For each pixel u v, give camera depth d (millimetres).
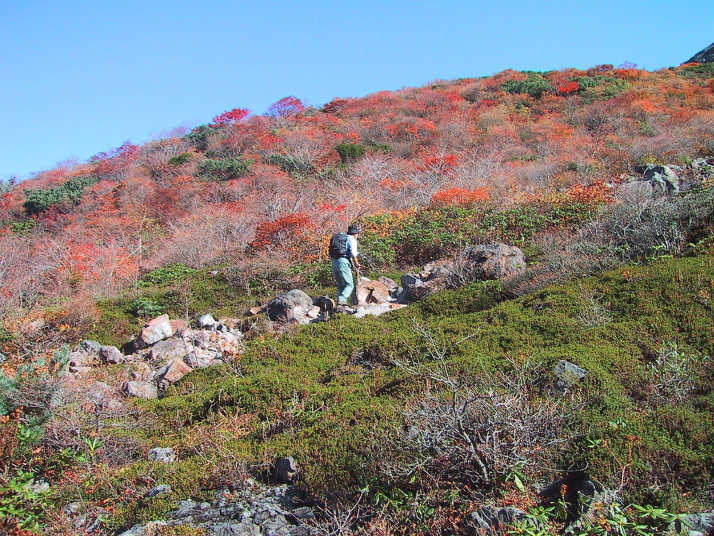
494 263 9789
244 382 7277
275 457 5117
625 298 6930
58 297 13391
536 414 4438
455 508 4027
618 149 20531
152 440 6348
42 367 6711
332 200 18734
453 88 41500
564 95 35781
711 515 3527
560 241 10500
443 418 4348
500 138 27219
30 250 18969
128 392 7988
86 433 6000
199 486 4941
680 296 6516
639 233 8836
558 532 3641
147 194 27141
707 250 7691
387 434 4789
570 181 16328
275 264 12797
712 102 30031
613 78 37750
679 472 3875
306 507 4449
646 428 4332
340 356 7910
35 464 5500
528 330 6820
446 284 9961
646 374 5172
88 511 4738
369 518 4172
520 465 4117
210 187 26703
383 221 14836
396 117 34688
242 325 10320
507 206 14039
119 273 15484
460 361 6207
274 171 26938
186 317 11031
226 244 16875
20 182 38062
